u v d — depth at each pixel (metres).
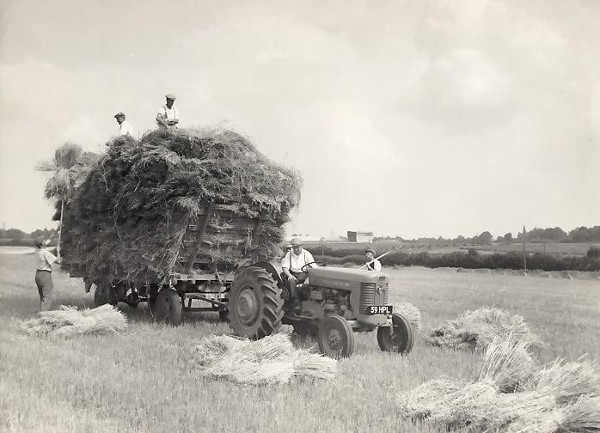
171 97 11.48
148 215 9.82
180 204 9.20
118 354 7.30
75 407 5.14
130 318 10.67
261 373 5.97
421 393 5.19
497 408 4.76
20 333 8.73
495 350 5.66
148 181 9.72
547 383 5.16
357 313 7.71
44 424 4.57
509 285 17.36
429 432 4.64
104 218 10.76
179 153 9.59
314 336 8.69
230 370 6.12
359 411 5.11
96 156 11.51
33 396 5.27
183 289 10.20
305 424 4.65
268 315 8.27
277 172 10.16
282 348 6.53
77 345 7.88
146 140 9.77
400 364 7.00
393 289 16.27
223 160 9.46
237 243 10.17
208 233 9.85
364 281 7.71
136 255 10.03
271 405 5.19
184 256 9.74
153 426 4.61
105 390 5.56
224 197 9.56
